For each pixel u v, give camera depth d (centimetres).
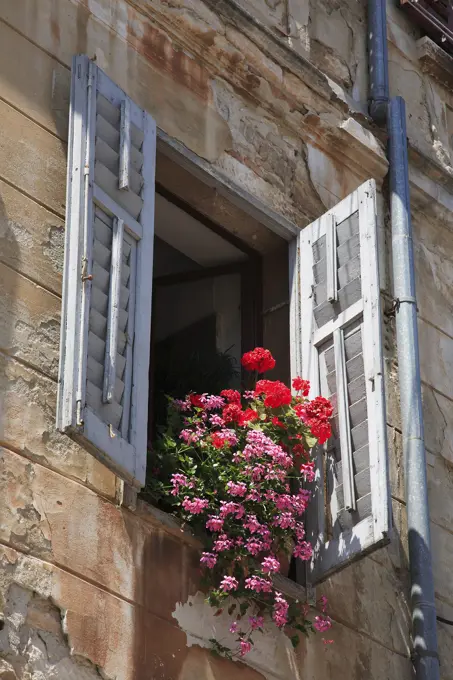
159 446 738
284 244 872
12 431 661
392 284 915
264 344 864
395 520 841
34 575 641
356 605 796
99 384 677
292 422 765
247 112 866
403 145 938
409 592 828
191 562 714
